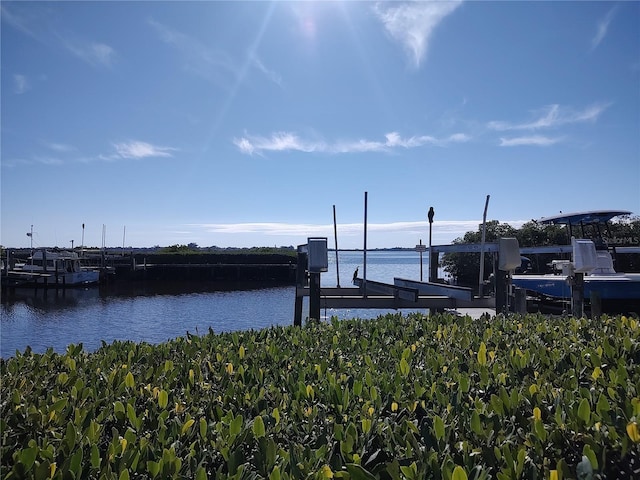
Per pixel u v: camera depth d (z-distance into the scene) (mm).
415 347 4191
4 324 29188
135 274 61844
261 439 2146
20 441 2377
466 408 2588
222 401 2908
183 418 2676
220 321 29453
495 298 8016
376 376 3305
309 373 3461
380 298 8969
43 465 1882
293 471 1917
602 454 1949
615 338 4082
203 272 65250
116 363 3832
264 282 63219
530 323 5273
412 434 2254
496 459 2051
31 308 36375
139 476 1968
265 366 3795
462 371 3420
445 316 5922
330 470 1933
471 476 1910
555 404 2508
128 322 29484
